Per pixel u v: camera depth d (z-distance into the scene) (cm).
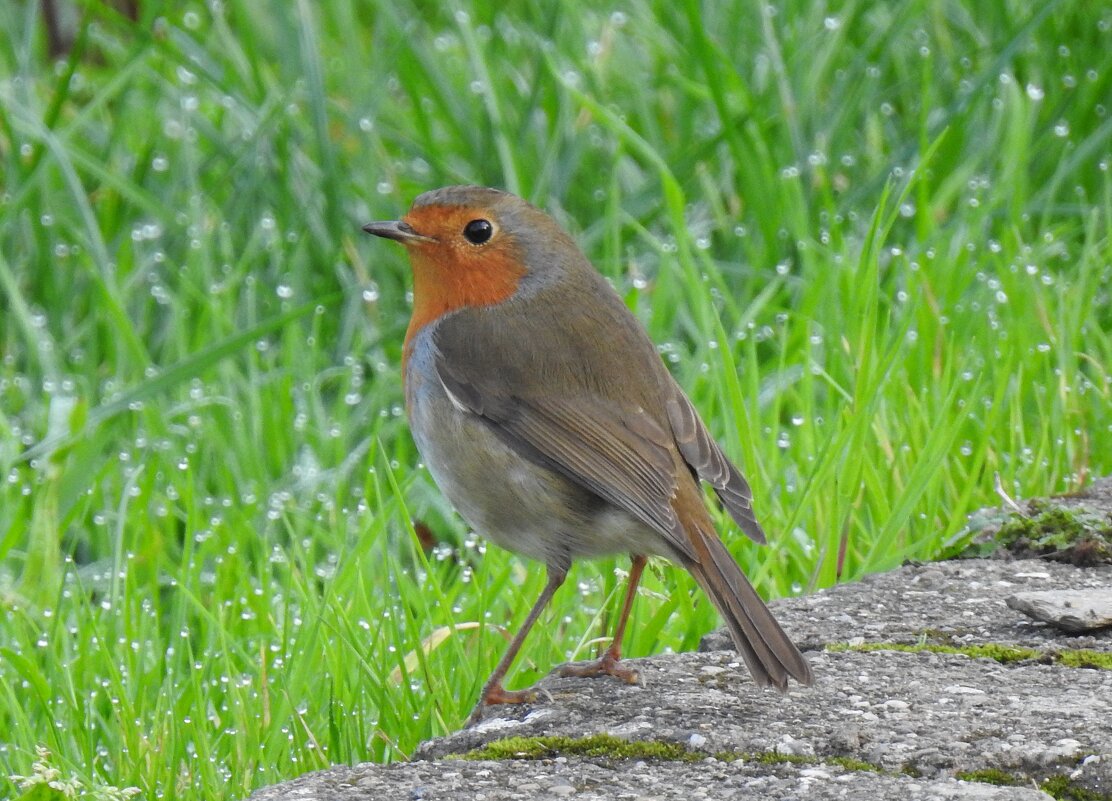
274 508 1004
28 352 1195
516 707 688
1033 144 1331
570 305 808
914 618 766
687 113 1388
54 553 943
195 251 1239
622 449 755
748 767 607
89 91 1517
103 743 791
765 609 673
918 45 1459
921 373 1048
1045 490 963
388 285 1291
